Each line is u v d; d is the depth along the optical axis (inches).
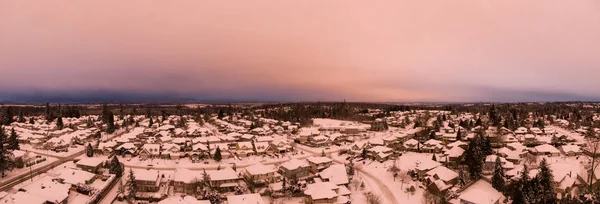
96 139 5310.0
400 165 3818.9
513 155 3961.6
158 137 5487.2
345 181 3218.5
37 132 5482.3
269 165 3956.7
